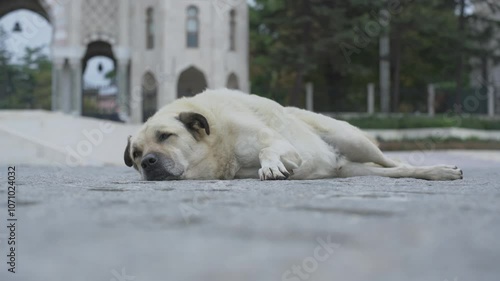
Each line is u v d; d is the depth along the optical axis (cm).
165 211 292
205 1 3866
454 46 3825
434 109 3944
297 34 3541
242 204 324
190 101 620
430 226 242
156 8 3822
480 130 3497
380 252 190
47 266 173
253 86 5016
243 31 4069
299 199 351
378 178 612
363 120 3409
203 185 491
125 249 195
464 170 1180
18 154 1638
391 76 4678
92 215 277
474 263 173
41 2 3856
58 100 3878
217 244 203
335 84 4375
